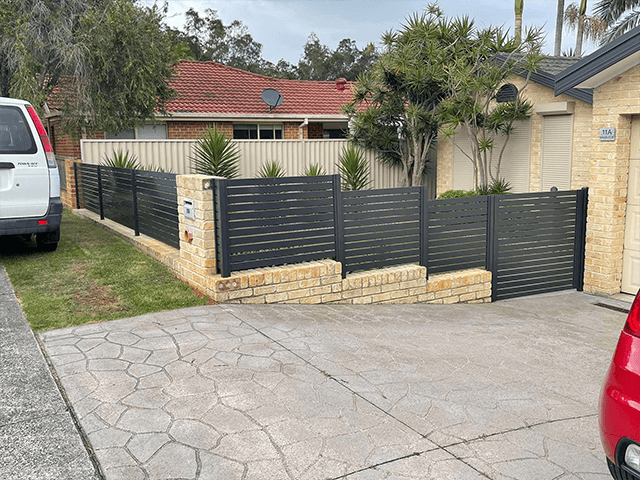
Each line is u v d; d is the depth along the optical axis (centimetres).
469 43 1215
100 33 1251
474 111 1121
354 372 433
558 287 850
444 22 1232
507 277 805
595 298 811
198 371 420
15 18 1209
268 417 356
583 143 1088
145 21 1334
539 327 627
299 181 627
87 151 1137
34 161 709
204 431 337
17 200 702
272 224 616
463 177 1370
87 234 956
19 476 289
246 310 576
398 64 1198
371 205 680
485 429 353
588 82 793
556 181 1151
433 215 735
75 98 1323
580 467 312
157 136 1727
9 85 1313
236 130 1891
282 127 1950
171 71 1487
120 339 480
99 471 297
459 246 764
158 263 739
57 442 321
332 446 325
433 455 320
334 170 1371
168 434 333
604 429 248
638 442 230
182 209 647
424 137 1356
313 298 641
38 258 765
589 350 540
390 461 312
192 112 1716
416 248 724
